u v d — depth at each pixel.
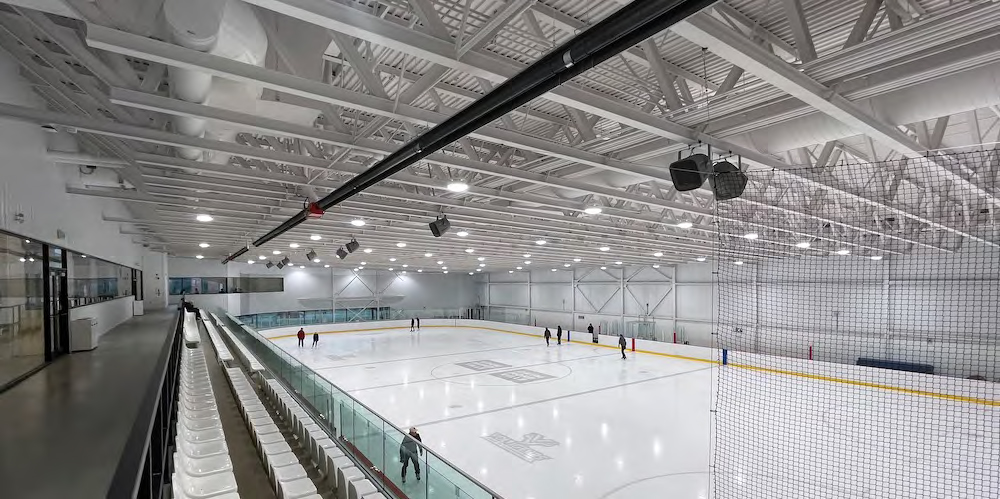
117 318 14.70
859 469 10.52
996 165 7.61
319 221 12.28
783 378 19.78
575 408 15.27
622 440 12.28
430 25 3.67
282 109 5.15
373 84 4.61
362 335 35.44
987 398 15.71
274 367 14.22
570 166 7.80
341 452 7.02
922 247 17.59
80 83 4.65
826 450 11.63
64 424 4.64
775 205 9.29
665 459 11.04
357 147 5.95
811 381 19.22
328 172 8.24
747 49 3.54
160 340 10.98
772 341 23.41
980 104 4.20
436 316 43.19
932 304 18.69
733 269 25.47
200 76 4.17
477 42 3.60
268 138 7.86
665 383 18.89
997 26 3.42
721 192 5.39
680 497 9.20
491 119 4.19
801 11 4.06
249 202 10.87
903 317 19.45
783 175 8.04
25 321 6.71
